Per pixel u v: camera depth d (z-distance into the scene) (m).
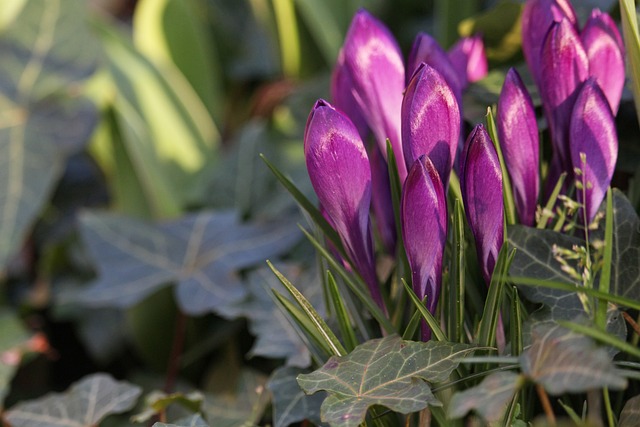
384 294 0.48
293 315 0.46
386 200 0.48
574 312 0.46
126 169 0.72
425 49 0.47
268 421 0.55
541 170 0.49
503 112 0.45
